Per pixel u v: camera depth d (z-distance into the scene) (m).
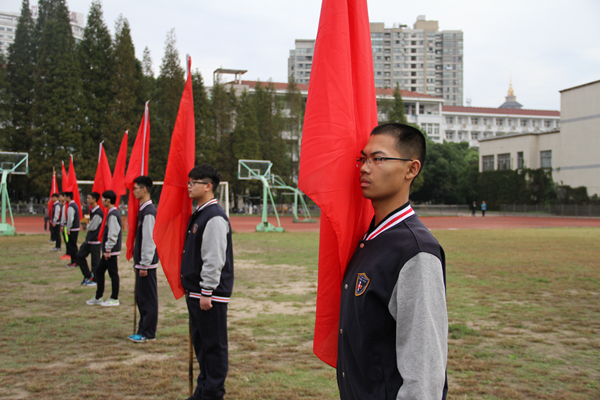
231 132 48.44
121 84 36.47
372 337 1.54
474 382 4.04
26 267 10.62
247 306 6.98
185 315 6.50
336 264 1.92
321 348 1.92
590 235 20.69
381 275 1.54
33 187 37.31
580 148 41.78
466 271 10.23
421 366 1.39
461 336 5.41
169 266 3.85
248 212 48.50
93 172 34.81
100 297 7.10
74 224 10.64
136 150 5.68
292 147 53.16
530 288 8.30
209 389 3.42
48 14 39.00
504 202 48.12
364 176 1.72
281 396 3.72
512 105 116.38
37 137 37.19
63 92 35.34
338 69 1.86
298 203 51.12
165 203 3.90
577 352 4.86
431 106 81.44
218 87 48.62
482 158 52.53
